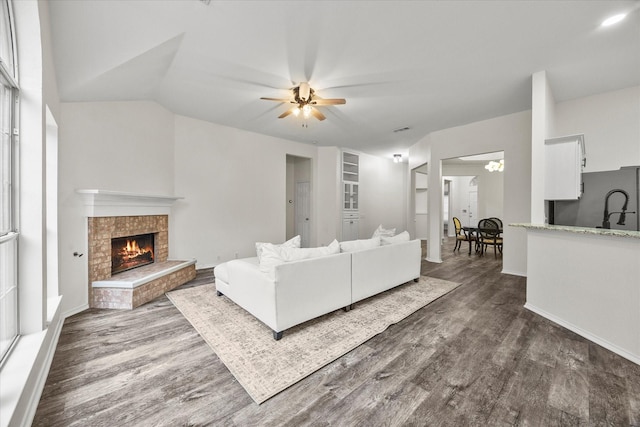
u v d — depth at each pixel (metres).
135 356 2.01
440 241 5.51
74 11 1.95
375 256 3.18
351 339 2.25
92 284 2.99
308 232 7.00
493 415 1.42
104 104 3.20
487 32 2.32
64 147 2.74
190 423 1.38
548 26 2.24
